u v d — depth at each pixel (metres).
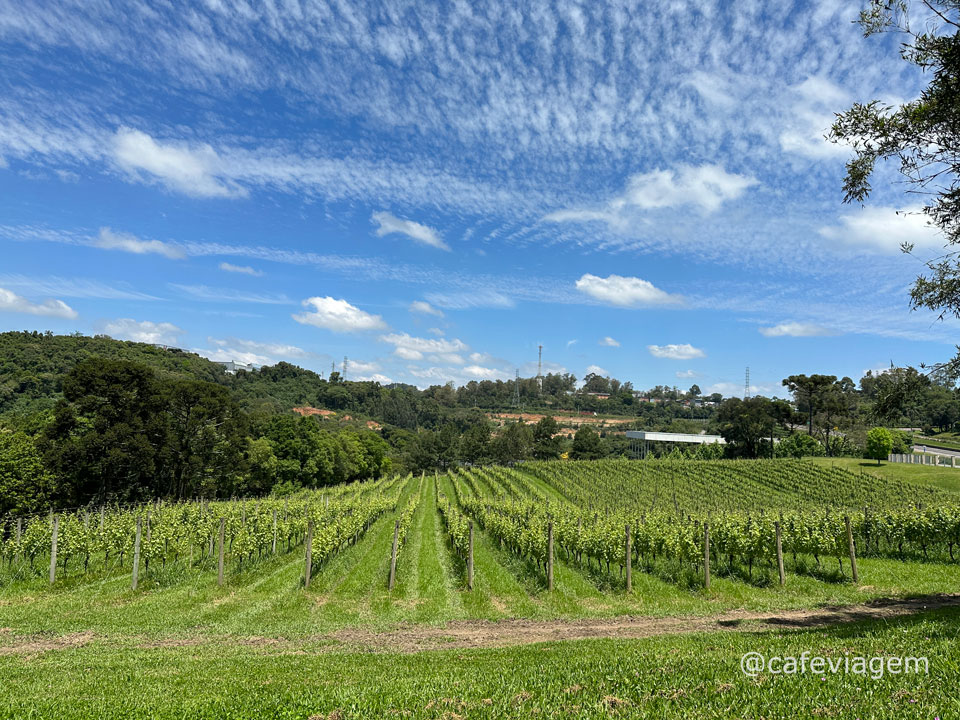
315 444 64.50
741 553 18.36
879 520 20.77
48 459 36.09
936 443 85.50
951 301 10.16
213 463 47.69
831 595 14.66
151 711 6.34
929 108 9.77
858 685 5.87
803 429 102.00
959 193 9.95
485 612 13.66
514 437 107.62
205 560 19.75
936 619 9.77
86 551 18.16
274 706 6.31
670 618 12.95
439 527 31.56
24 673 8.72
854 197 11.16
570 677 7.06
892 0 9.52
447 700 6.23
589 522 22.31
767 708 5.34
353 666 8.95
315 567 18.42
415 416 160.88
